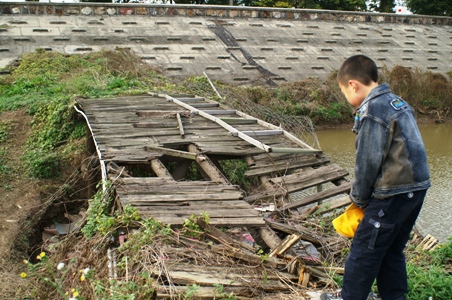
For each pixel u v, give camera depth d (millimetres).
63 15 19031
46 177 9242
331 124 15898
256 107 12945
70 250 4953
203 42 19062
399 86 18078
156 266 3602
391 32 23734
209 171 6117
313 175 6414
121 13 19922
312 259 4145
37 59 14781
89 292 3789
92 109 9453
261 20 22172
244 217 4664
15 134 10500
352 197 3051
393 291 3240
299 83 16688
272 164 6746
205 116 8977
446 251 4523
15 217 7668
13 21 17844
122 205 4844
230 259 3816
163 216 4559
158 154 6543
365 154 2908
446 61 21734
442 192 9125
